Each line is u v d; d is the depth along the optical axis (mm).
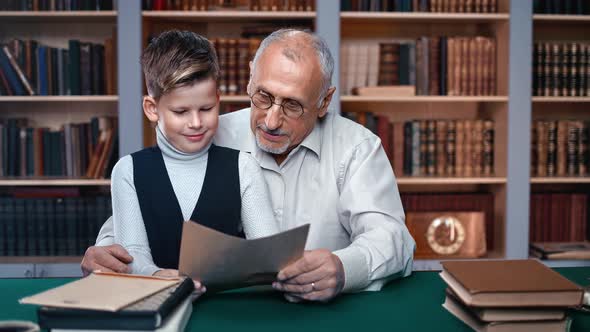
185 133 1287
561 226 3455
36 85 3268
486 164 3412
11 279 1334
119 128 3170
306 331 1021
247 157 1442
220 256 1062
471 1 3285
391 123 3367
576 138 3404
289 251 1077
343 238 1678
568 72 3332
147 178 1358
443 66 3297
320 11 3166
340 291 1205
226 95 3240
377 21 3447
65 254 3307
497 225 3418
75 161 3326
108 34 3471
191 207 1366
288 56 1385
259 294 1257
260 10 3238
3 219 3281
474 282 1044
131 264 1261
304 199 1638
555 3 3318
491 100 3293
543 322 1014
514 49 3236
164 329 937
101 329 925
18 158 3312
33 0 3182
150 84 1276
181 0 3223
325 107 1560
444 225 3254
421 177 3309
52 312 922
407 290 1289
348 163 1626
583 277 1369
